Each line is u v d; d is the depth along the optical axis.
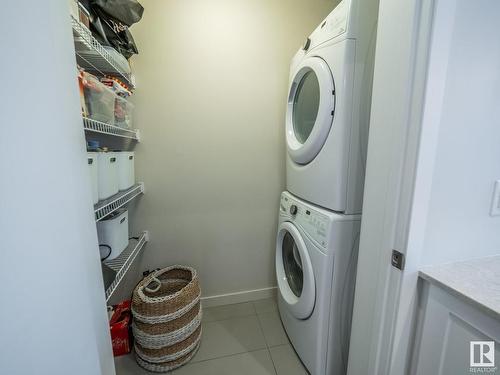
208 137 1.52
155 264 1.59
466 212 0.67
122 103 1.18
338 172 0.93
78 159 0.57
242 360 1.28
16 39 0.40
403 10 0.56
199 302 1.33
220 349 1.35
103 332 0.68
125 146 1.41
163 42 1.36
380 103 0.65
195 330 1.28
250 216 1.68
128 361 1.27
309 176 1.10
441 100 0.56
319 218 1.00
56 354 0.50
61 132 0.50
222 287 1.73
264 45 1.48
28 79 0.43
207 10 1.38
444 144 0.60
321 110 0.96
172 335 1.18
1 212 0.40
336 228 0.94
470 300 0.53
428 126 0.56
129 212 1.50
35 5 0.43
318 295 1.00
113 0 0.95
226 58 1.45
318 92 1.06
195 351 1.31
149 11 1.32
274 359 1.28
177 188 1.54
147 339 1.16
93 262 0.63
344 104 0.89
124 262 1.13
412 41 0.54
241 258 1.72
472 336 0.56
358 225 0.95
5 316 0.41
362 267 0.77
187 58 1.41
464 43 0.56
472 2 0.55
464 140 0.62
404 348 0.70
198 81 1.44
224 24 1.41
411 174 0.58
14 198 0.41
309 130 1.17
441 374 0.64
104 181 1.00
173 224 1.57
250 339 1.42
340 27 0.89
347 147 0.91
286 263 1.45
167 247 1.59
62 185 0.50
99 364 0.62
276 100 1.56
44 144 0.46
